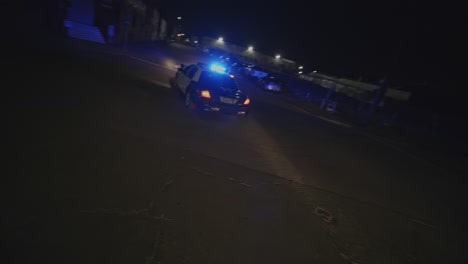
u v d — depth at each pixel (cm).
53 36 1222
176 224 243
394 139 1061
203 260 209
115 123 436
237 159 443
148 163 340
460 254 321
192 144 450
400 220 372
